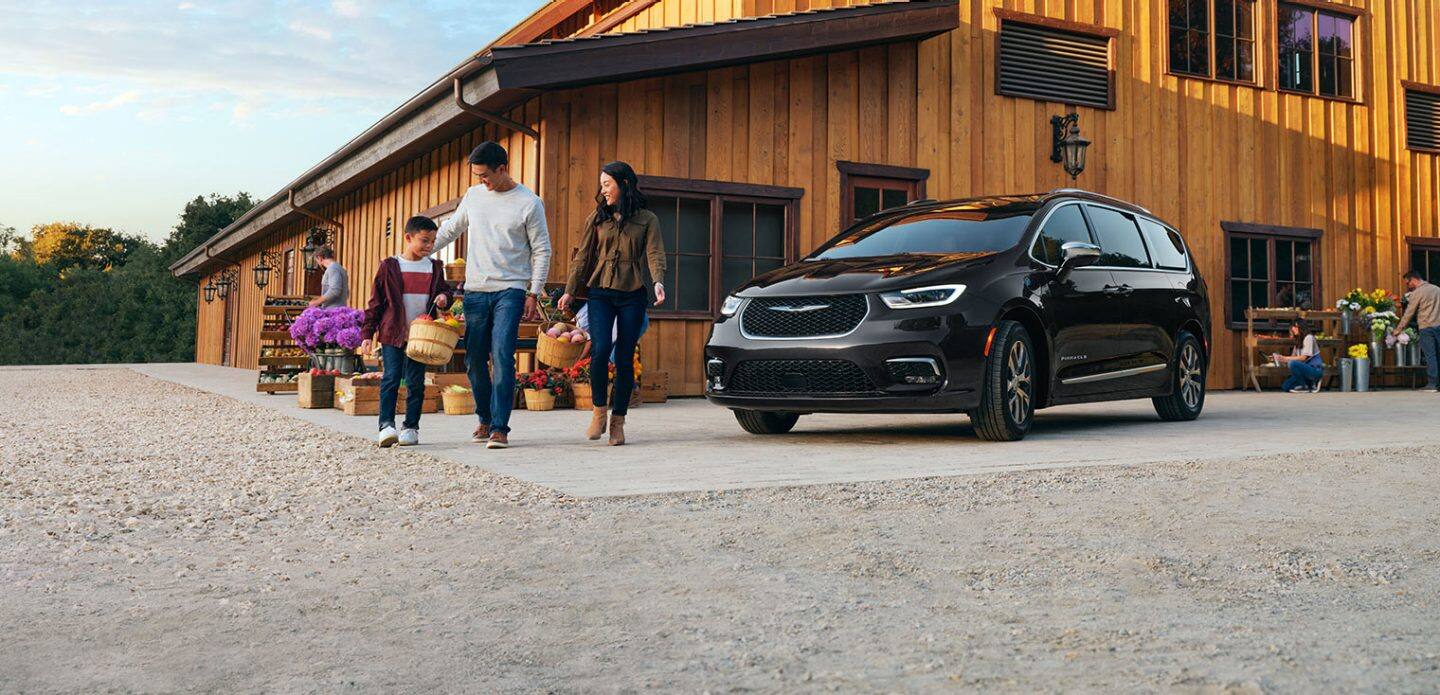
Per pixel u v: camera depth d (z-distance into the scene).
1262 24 14.23
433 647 2.25
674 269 10.63
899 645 2.22
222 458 5.63
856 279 6.09
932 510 3.82
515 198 5.91
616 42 9.73
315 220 18.20
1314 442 6.20
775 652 2.18
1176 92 13.57
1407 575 2.84
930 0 11.34
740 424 6.82
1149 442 6.21
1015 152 12.46
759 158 11.02
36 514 3.91
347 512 3.90
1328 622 2.38
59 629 2.40
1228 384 13.83
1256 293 14.17
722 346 6.33
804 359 6.00
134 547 3.33
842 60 11.47
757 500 4.03
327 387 9.26
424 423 7.59
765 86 11.07
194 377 16.69
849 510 3.82
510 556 3.12
